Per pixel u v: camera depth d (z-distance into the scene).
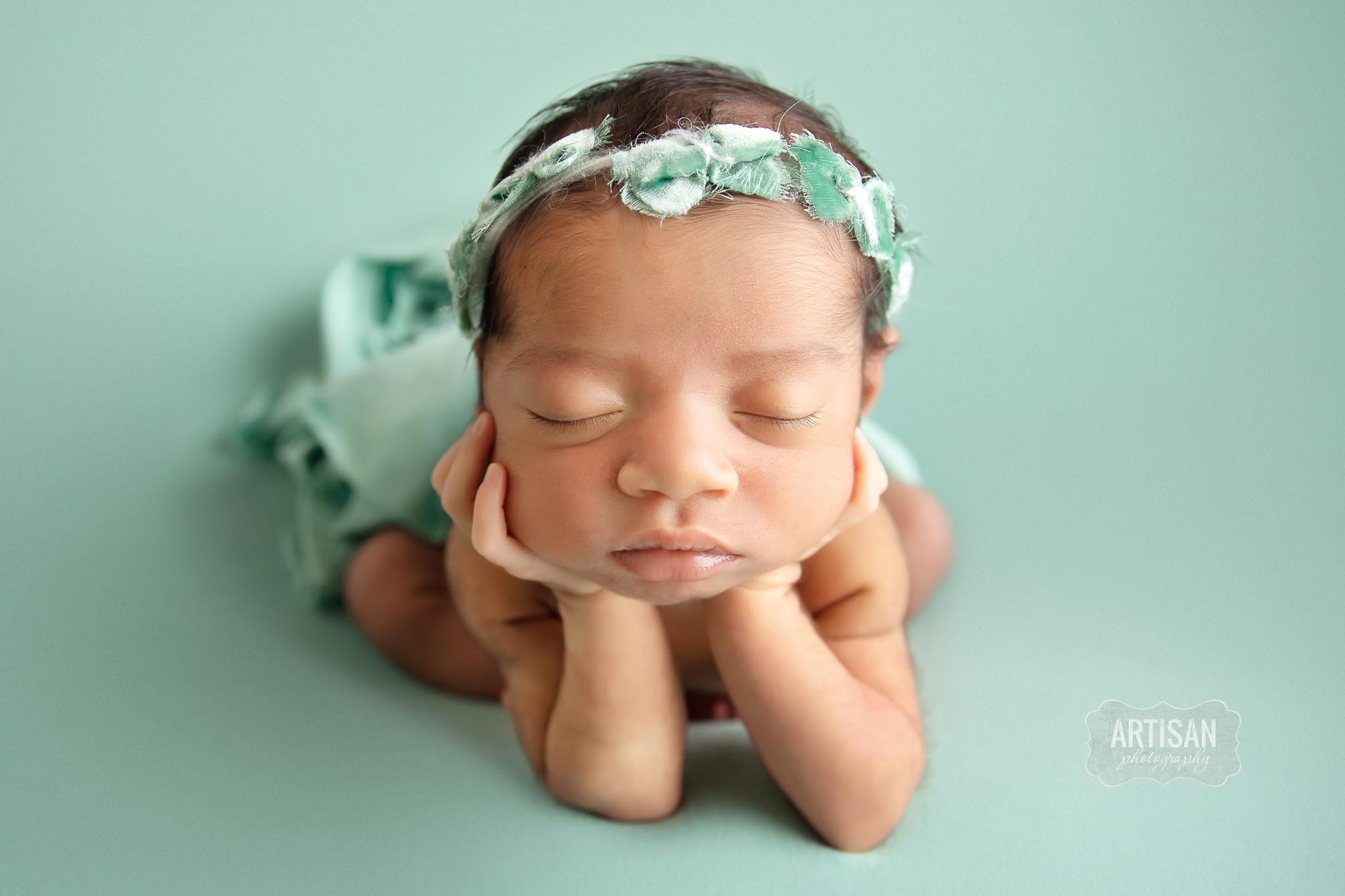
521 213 0.40
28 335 0.70
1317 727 0.48
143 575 0.58
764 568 0.40
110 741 0.49
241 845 0.44
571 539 0.39
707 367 0.38
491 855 0.44
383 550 0.55
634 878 0.43
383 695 0.52
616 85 0.44
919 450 0.63
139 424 0.66
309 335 0.71
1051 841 0.44
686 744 0.48
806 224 0.39
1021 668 0.52
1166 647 0.52
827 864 0.43
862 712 0.43
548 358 0.38
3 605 0.55
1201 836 0.44
